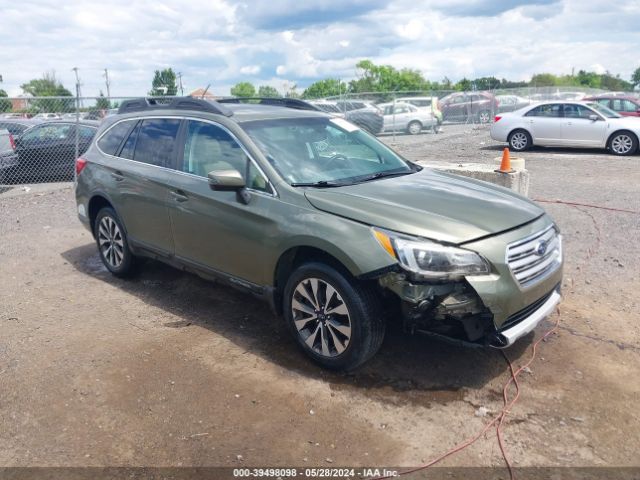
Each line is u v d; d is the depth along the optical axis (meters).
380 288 3.79
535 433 3.45
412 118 24.84
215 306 5.37
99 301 5.55
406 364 4.23
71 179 13.19
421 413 3.65
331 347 4.08
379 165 5.03
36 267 6.66
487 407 3.71
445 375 4.09
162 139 5.38
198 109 5.16
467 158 15.46
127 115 5.97
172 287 5.88
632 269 6.14
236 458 3.24
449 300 3.58
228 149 4.71
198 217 4.81
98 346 4.59
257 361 4.31
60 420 3.62
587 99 21.27
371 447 3.33
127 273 6.04
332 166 4.71
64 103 13.32
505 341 3.66
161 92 17.83
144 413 3.67
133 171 5.50
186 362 4.30
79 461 3.24
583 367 4.19
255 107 5.36
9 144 12.54
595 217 8.33
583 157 15.45
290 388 3.94
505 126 17.34
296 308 4.21
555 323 4.89
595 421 3.56
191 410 3.70
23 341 4.70
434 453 3.28
